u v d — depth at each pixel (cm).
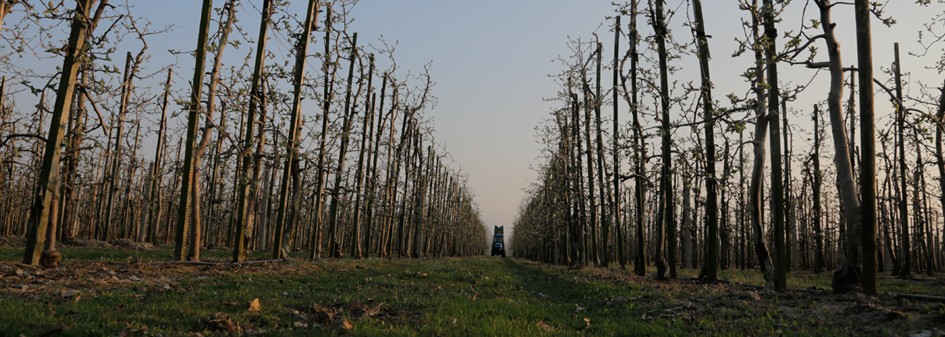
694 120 1451
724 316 916
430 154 5166
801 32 1199
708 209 1659
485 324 848
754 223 1455
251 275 1437
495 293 1445
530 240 7119
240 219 1802
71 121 1789
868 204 1055
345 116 2508
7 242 2808
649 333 838
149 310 810
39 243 1227
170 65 1872
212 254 2775
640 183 2252
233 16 1786
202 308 864
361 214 3509
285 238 2173
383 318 894
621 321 963
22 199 4019
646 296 1232
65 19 1270
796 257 3541
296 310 911
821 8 1203
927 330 716
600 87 2956
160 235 4653
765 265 1426
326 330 756
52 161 1264
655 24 1788
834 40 1185
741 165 2473
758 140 1477
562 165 3516
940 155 2347
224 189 3794
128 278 1179
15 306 725
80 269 1231
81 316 725
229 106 1789
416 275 1836
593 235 3091
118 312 770
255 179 1903
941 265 4628
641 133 1705
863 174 1062
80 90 1327
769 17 1283
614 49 2548
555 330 867
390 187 3544
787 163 3164
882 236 3130
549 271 2845
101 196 3478
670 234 1847
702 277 1759
